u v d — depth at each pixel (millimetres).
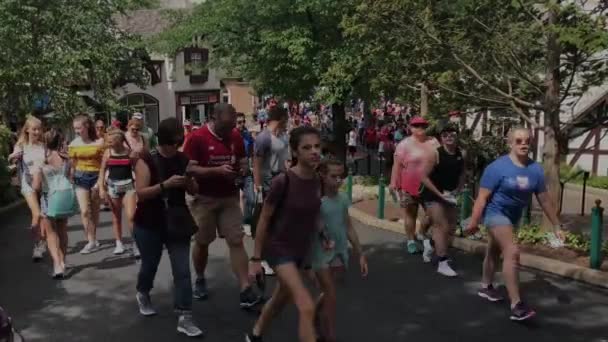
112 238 9789
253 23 18031
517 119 11812
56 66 17734
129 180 8508
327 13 15805
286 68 17875
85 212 8766
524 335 5746
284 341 5570
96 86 20469
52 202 7465
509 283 6000
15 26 17094
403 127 25156
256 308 6320
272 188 4691
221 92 43156
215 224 6309
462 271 7742
